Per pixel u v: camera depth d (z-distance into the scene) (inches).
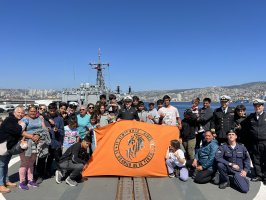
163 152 313.1
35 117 278.1
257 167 297.6
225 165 271.7
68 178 277.7
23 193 254.4
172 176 304.7
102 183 283.7
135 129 319.0
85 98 1128.8
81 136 339.0
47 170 310.2
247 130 309.0
